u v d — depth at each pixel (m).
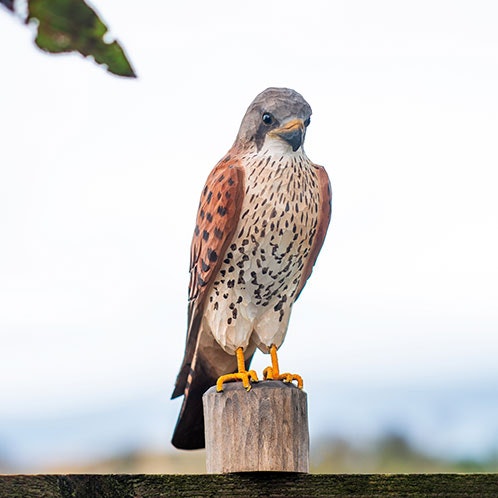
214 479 6.02
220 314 7.66
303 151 7.90
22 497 5.31
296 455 6.54
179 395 8.29
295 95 7.75
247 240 7.57
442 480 6.04
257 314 7.75
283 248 7.61
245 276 7.64
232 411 6.59
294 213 7.59
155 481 5.80
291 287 7.86
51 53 2.26
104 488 5.61
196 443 8.01
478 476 6.02
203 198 7.82
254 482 6.12
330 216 7.97
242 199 7.57
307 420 6.76
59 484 5.42
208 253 7.63
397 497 6.03
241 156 7.81
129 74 2.31
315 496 6.11
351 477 6.09
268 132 7.65
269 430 6.52
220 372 7.98
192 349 8.02
